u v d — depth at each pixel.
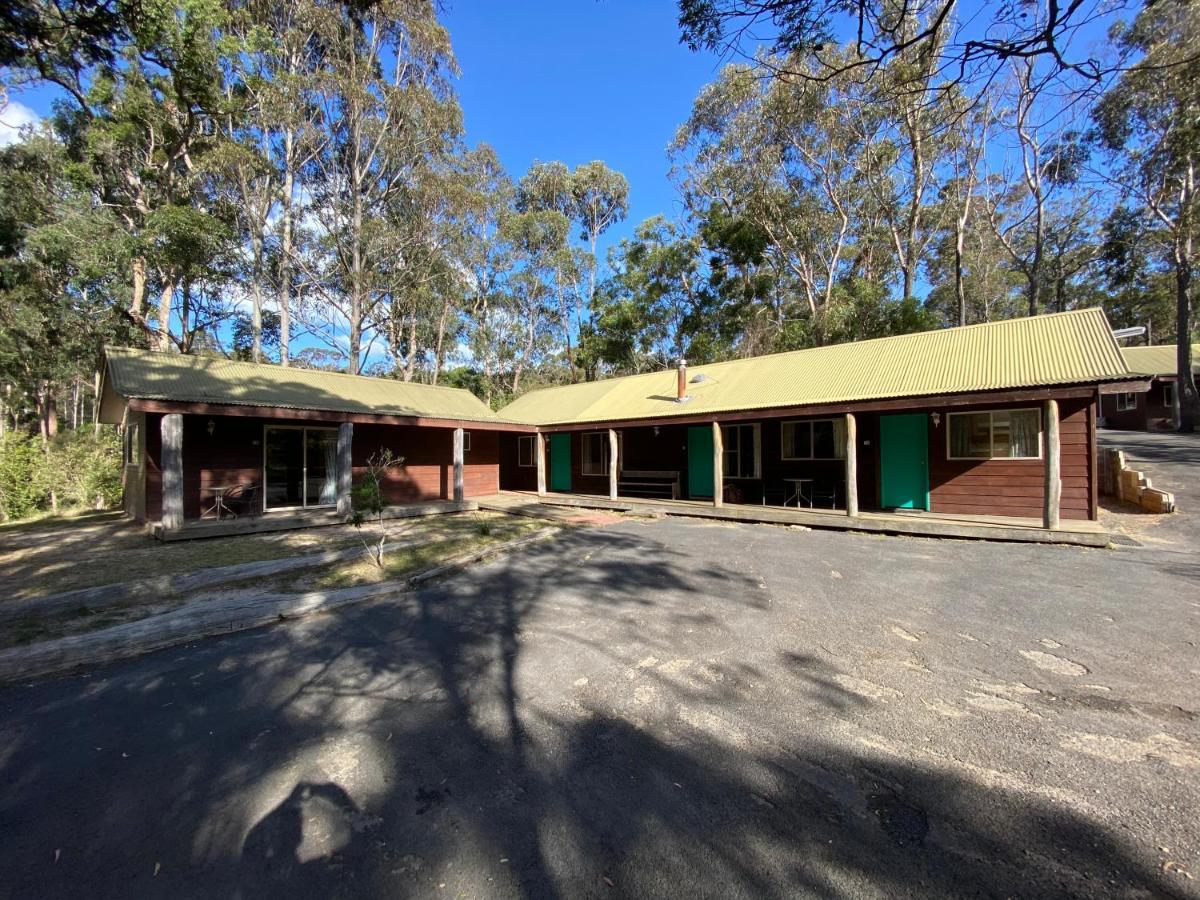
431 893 1.86
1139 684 3.34
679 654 3.99
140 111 14.98
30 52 5.14
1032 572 6.17
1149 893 1.79
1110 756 2.60
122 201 19.69
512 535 9.23
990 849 2.01
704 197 25.72
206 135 17.75
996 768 2.52
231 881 1.93
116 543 8.73
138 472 11.20
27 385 21.25
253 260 20.61
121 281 17.80
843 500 11.73
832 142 20.30
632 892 1.84
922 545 8.08
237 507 11.04
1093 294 29.56
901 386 9.95
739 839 2.09
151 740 2.94
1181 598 5.04
